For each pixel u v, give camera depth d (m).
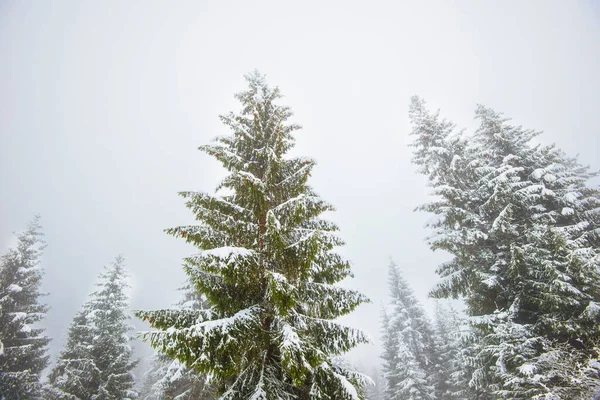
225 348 5.25
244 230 6.98
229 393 5.94
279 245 6.06
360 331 6.53
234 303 6.51
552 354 10.27
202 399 13.94
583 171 22.75
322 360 5.43
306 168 7.50
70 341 21.12
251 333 5.79
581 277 11.12
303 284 6.83
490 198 13.71
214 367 5.32
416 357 30.72
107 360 19.19
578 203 13.90
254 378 6.24
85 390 17.53
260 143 8.48
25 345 18.48
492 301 13.80
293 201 6.67
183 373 14.36
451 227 15.11
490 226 14.38
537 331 11.76
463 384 23.56
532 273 12.01
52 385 18.44
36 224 22.70
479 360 13.52
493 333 12.31
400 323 33.44
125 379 19.11
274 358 6.64
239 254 5.79
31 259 21.48
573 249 12.02
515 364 11.30
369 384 6.61
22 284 20.30
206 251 5.62
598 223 13.94
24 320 19.34
